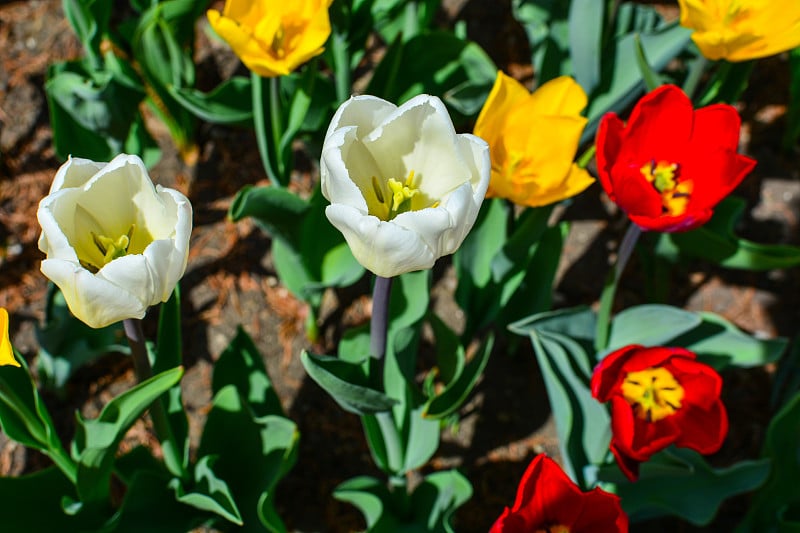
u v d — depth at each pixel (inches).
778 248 44.9
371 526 44.1
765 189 52.7
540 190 42.4
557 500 38.8
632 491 45.1
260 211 44.0
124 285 35.8
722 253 46.1
